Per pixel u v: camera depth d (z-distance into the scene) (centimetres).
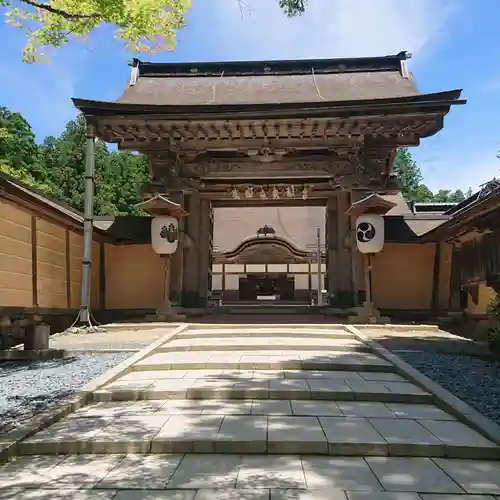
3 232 1005
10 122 2866
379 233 1257
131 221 1605
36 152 3206
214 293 2502
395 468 424
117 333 1144
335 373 755
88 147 1283
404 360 828
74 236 1380
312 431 493
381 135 1364
